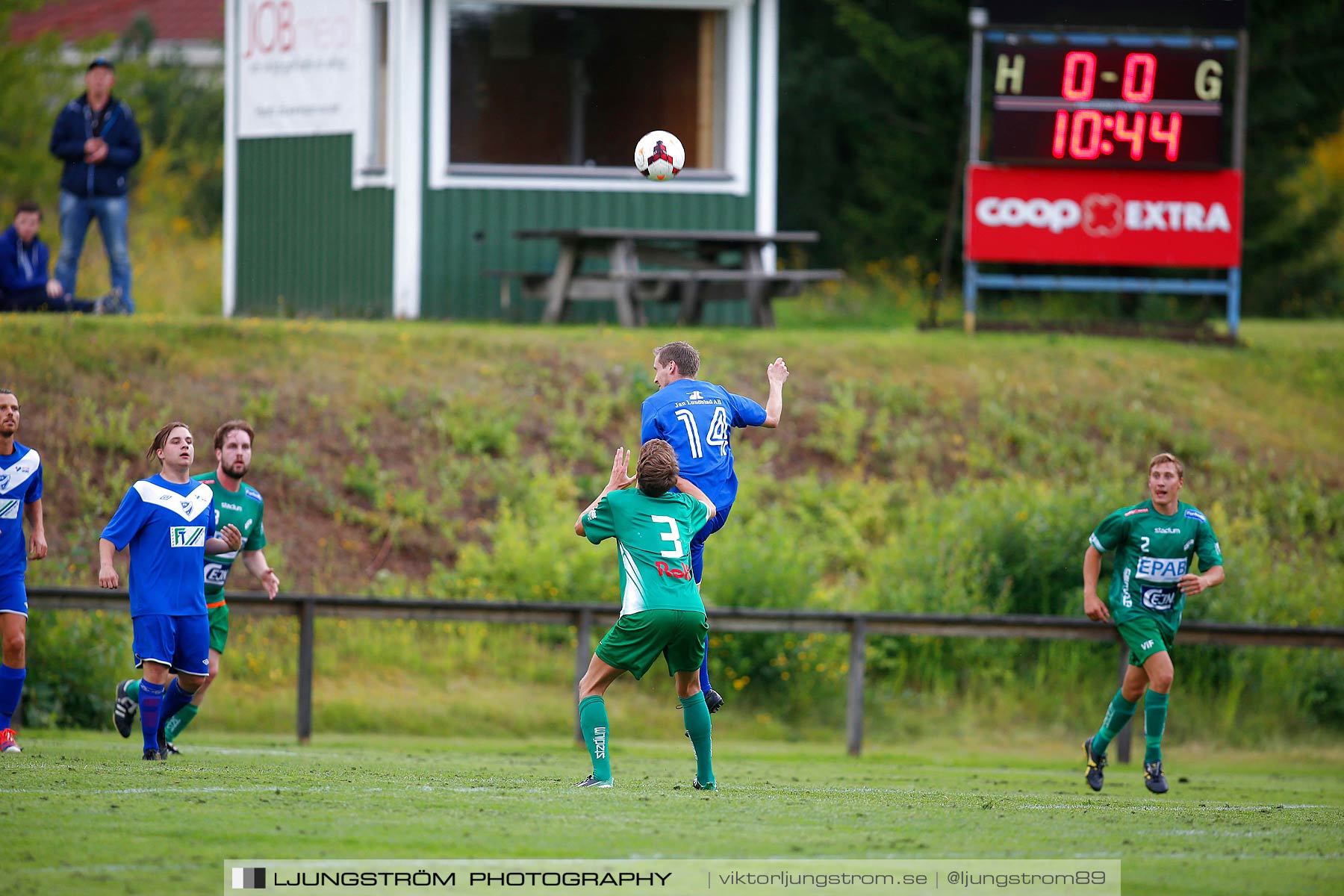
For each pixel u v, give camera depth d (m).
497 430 67.88
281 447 64.56
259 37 88.19
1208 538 39.66
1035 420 75.12
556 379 72.06
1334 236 126.25
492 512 65.00
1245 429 76.75
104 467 61.44
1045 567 61.50
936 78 122.38
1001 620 52.47
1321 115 118.31
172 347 68.06
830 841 24.92
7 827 24.22
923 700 58.97
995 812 30.00
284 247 87.62
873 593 60.69
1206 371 81.50
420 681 56.97
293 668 56.59
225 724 52.78
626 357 74.12
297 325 73.12
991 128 82.19
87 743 43.62
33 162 120.69
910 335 82.44
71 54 138.88
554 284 79.19
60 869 21.23
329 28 83.69
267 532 60.84
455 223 81.25
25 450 37.66
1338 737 58.88
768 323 82.69
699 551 34.34
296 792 29.45
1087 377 79.00
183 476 36.31
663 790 31.91
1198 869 23.36
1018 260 82.88
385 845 23.47
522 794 30.16
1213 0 83.38
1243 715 59.34
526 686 57.62
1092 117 81.88
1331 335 92.50
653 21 83.50
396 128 80.31
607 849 23.55
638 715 55.88
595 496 66.19
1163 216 83.12
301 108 85.75
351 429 66.31
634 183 82.88
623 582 30.59
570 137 83.31
